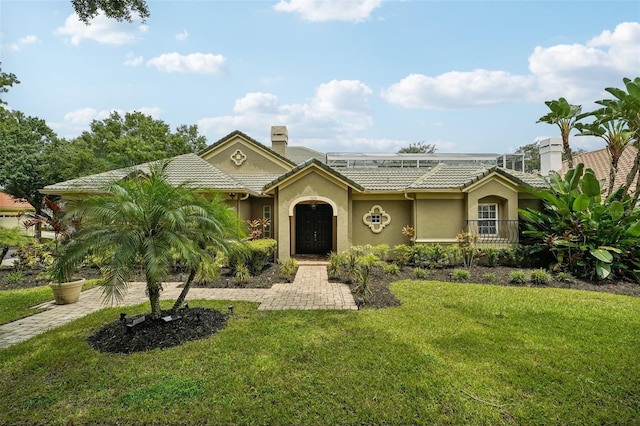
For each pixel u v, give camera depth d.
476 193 15.57
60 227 9.67
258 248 12.99
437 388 4.64
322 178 15.67
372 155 24.42
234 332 6.73
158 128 38.72
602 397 4.46
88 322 7.48
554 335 6.57
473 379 4.88
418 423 3.95
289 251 15.67
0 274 13.41
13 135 33.47
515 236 15.41
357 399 4.38
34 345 6.21
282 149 23.31
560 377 4.93
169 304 8.87
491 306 8.54
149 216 6.46
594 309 8.30
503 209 15.89
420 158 24.88
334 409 4.18
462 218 15.95
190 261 6.47
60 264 6.01
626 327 7.01
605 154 21.38
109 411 4.15
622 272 12.09
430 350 5.86
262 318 7.68
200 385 4.69
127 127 39.00
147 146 33.56
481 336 6.50
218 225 7.22
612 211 12.12
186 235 6.86
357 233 16.97
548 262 14.18
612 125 13.65
